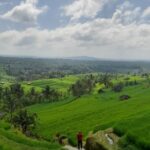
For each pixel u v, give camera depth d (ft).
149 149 154.40
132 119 204.85
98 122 422.00
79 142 183.21
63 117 578.25
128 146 161.17
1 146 165.37
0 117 572.92
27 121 436.76
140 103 515.09
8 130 239.91
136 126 187.01
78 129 396.37
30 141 201.26
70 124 479.82
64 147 192.54
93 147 161.38
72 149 187.11
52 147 194.18
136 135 166.50
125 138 168.14
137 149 157.99
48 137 353.51
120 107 517.96
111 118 425.28
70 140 275.80
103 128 246.68
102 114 491.72
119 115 431.84
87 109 641.40
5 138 188.14
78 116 542.16
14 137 204.95
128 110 468.34
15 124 416.87
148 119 202.59
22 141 199.41
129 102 563.07
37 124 493.77
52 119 577.43
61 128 465.06
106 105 641.81
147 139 160.86
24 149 167.32
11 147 166.81
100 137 170.60
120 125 190.19
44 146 194.70
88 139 168.25
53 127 489.67
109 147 157.48
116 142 168.25
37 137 323.78
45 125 517.96
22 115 443.32
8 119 467.11
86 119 490.49
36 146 194.39
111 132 185.57
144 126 184.55
